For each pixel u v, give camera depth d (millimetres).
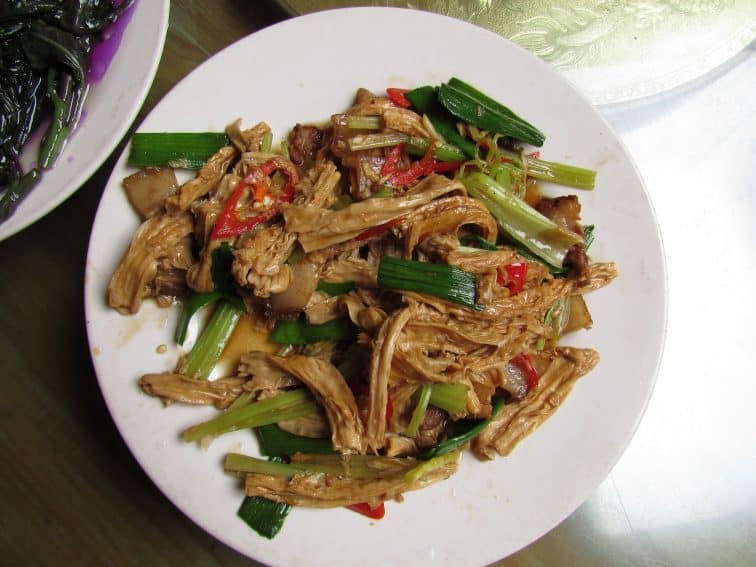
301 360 265
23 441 302
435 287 258
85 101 284
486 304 264
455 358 267
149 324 269
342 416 256
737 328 355
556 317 285
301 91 282
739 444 347
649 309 282
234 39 321
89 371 307
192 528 303
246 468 261
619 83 337
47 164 275
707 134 365
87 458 303
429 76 287
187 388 263
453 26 283
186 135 271
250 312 281
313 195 266
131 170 270
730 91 365
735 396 350
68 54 278
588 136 289
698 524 338
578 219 282
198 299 269
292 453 268
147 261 262
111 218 267
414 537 263
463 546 264
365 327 263
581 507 333
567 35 338
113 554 298
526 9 337
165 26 279
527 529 267
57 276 310
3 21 278
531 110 289
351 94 285
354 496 260
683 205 362
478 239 286
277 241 260
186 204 267
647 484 340
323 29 278
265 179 270
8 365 306
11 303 309
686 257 359
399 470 263
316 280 272
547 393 276
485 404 271
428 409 270
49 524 298
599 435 275
